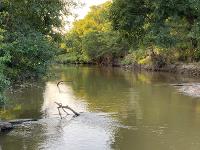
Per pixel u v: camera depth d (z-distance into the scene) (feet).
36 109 94.38
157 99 110.11
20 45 68.85
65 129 73.61
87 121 80.69
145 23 107.96
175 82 155.94
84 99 111.75
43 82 161.79
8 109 93.97
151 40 113.19
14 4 72.43
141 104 101.81
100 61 348.38
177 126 75.92
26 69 74.74
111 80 173.27
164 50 220.43
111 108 95.96
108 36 315.99
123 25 108.27
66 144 63.82
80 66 321.93
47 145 63.21
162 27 105.60
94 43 339.36
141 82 160.15
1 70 61.41
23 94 119.55
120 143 64.80
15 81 81.10
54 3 75.31
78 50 381.40
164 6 101.24
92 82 164.76
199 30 104.22
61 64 366.63
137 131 72.28
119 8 108.47
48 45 73.92
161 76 190.39
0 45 61.72
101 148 61.93
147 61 246.06
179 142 65.26
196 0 95.91
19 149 60.95
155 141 66.13
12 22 72.28
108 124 77.97
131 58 279.28
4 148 61.41
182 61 217.15
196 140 66.49
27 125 76.64
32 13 74.74
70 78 187.01
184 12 101.71
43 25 78.18
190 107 96.22
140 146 63.10
